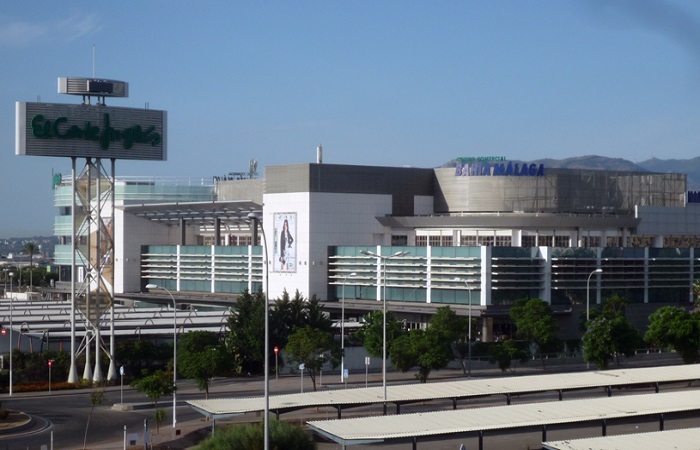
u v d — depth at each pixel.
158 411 78.81
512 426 68.44
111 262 115.38
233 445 65.00
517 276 149.75
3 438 79.75
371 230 173.00
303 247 169.12
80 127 114.88
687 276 163.62
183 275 198.88
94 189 119.00
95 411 93.44
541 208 169.12
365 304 162.88
